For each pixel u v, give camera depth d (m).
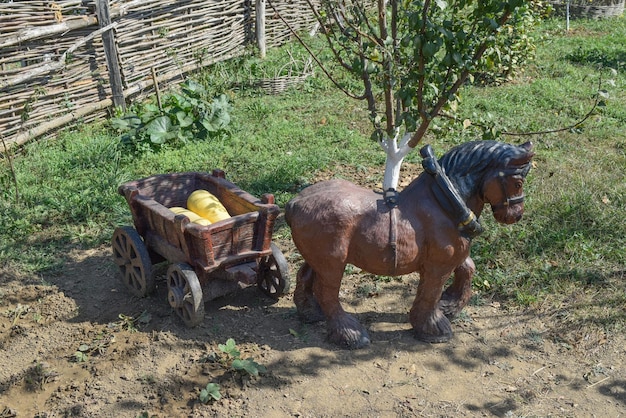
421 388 4.59
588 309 5.36
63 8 9.13
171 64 11.11
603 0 16.59
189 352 4.97
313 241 4.64
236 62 12.12
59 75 9.16
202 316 5.08
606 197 6.98
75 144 8.71
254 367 4.66
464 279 5.17
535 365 4.82
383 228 4.58
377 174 7.93
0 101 8.48
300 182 7.68
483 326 5.26
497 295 5.65
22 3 8.62
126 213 6.98
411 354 4.93
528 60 11.98
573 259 5.97
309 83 11.22
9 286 5.90
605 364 4.80
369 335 5.13
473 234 4.64
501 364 4.83
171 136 8.71
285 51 13.06
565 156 8.23
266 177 7.75
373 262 4.66
